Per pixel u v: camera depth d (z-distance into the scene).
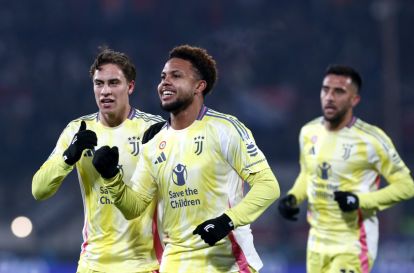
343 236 18.95
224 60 77.25
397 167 18.88
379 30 78.12
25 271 40.94
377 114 73.38
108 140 15.07
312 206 19.50
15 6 81.31
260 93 76.06
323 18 79.00
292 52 77.56
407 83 78.94
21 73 78.00
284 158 72.81
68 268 40.19
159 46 78.50
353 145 19.02
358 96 19.34
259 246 54.94
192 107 13.84
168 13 80.06
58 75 77.75
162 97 13.70
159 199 14.16
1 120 75.56
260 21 78.94
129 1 80.75
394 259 44.34
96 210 15.08
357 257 18.83
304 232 60.91
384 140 18.95
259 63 77.19
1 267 41.38
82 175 15.16
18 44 79.81
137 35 79.31
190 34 78.75
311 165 19.48
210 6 80.06
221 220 12.99
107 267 15.05
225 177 13.68
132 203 13.79
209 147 13.59
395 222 60.53
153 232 15.03
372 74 75.81
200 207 13.65
